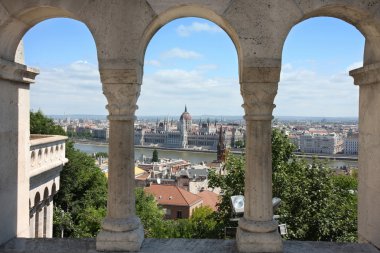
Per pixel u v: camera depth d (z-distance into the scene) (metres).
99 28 5.64
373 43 6.10
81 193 34.59
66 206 33.09
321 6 5.57
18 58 6.79
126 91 5.66
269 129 5.71
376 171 6.16
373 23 5.64
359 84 6.66
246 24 5.56
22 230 6.91
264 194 5.68
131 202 5.88
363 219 6.64
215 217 22.67
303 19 5.78
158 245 6.02
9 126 6.41
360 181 6.78
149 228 33.94
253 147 5.70
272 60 5.53
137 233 5.82
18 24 6.00
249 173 5.75
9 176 6.42
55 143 16.83
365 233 6.55
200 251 5.81
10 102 6.45
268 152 5.70
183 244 6.08
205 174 103.00
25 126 7.02
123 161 5.76
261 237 5.61
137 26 5.62
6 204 6.31
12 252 5.89
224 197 22.42
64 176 32.84
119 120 5.74
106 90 5.69
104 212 32.34
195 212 52.38
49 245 6.10
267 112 5.68
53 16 6.23
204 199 74.06
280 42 5.55
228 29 5.90
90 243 6.14
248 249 5.62
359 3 5.54
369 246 6.17
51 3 5.70
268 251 5.61
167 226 32.38
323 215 20.14
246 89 5.62
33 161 14.57
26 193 7.08
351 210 21.27
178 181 95.75
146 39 5.85
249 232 5.68
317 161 22.92
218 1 5.57
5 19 5.74
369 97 6.41
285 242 6.32
